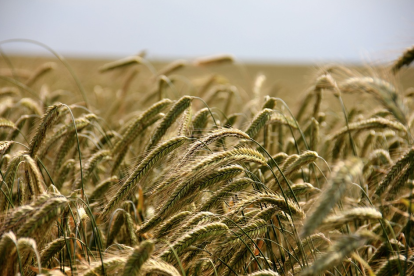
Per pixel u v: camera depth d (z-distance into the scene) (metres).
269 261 2.79
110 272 2.29
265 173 3.81
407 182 2.87
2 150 2.97
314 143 4.19
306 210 2.96
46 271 2.35
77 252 3.11
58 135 3.66
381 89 3.01
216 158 2.49
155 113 3.65
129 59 7.05
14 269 2.21
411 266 2.53
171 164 3.04
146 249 1.97
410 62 3.24
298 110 5.12
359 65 3.43
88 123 3.75
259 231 2.51
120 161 3.78
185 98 3.38
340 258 1.66
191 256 2.61
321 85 3.81
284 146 4.86
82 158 4.32
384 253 2.81
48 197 2.28
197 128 3.54
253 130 3.15
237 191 2.72
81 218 2.73
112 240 3.31
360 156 4.68
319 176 4.14
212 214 2.58
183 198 2.55
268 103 3.68
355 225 3.42
